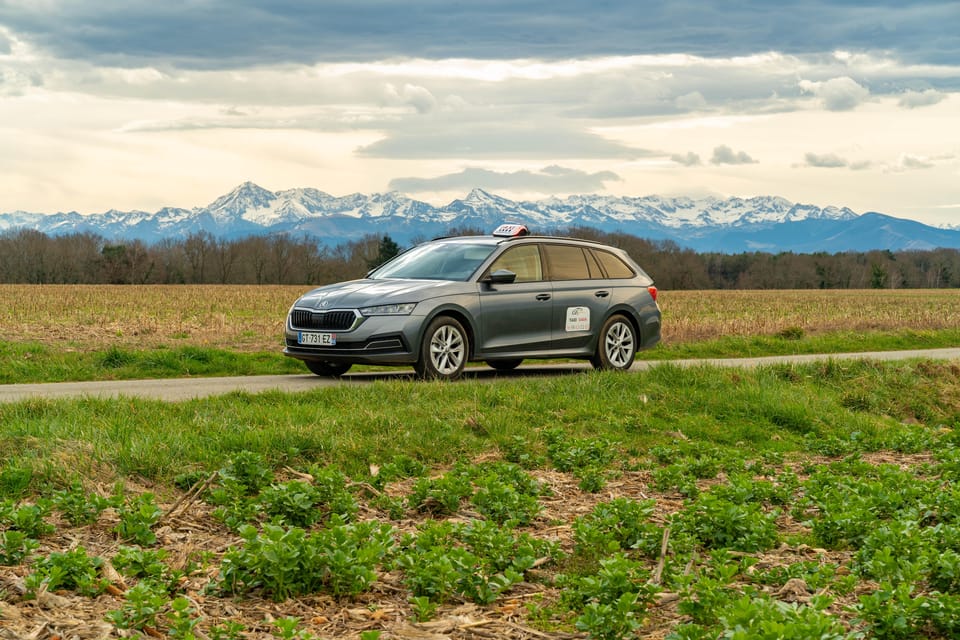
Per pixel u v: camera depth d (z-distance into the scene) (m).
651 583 4.91
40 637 3.97
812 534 6.50
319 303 12.84
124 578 4.86
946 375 15.05
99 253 136.62
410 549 5.44
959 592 5.02
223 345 20.19
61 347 18.41
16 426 7.76
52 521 5.80
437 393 10.48
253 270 146.12
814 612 3.76
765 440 10.58
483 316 13.07
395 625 4.45
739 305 55.22
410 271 13.74
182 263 142.88
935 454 10.06
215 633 4.11
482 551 5.50
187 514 6.22
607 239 143.12
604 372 12.34
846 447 10.14
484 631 4.39
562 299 13.92
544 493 7.54
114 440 7.47
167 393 11.30
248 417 8.80
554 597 4.99
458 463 8.05
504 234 14.30
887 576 5.07
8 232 137.00
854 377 14.22
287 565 4.67
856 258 174.62
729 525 6.17
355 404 9.86
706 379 12.39
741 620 3.80
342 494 6.55
